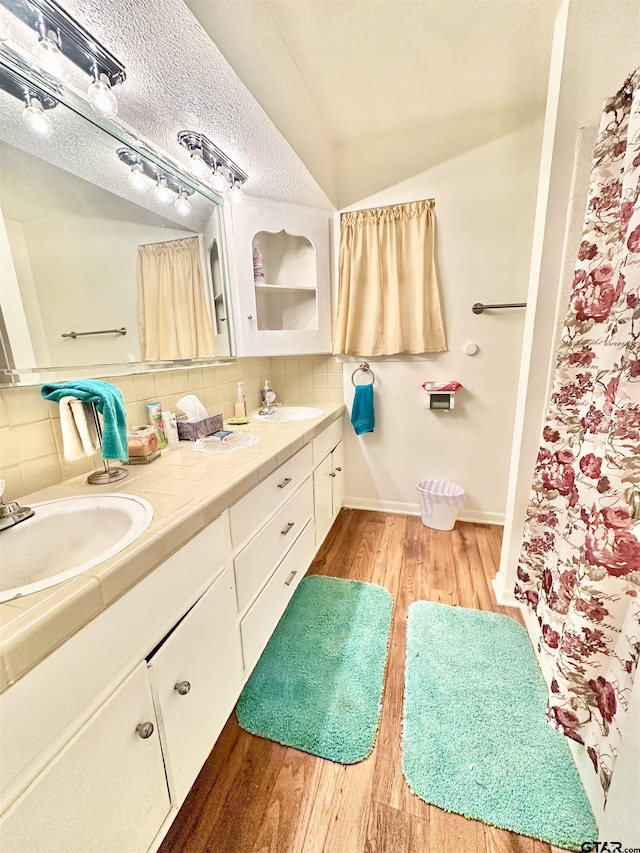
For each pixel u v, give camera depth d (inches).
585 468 35.5
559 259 49.1
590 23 40.8
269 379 96.4
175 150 52.7
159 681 28.8
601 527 30.8
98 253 44.8
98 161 44.2
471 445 87.2
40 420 38.3
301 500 63.3
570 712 35.2
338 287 85.1
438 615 59.8
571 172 46.2
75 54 33.9
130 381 50.3
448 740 40.6
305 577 70.8
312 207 78.5
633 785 24.7
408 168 76.5
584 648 32.9
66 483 40.3
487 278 77.0
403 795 35.9
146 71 37.2
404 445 92.1
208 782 37.6
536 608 52.6
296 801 35.7
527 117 68.9
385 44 52.2
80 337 42.7
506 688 46.6
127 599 25.5
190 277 60.7
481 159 72.5
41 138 37.5
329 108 66.9
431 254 77.8
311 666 50.6
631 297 29.5
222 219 67.4
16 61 33.3
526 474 57.3
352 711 44.2
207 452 51.1
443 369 84.7
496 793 35.6
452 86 62.1
